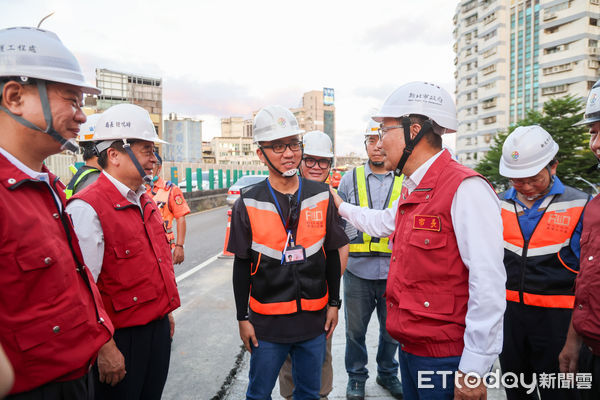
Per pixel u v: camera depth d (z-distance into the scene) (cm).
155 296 191
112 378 167
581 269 177
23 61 116
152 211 211
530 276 219
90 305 139
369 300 276
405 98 164
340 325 397
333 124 18688
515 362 230
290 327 188
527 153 214
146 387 198
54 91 122
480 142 7644
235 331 387
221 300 480
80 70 133
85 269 141
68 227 136
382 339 279
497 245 141
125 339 183
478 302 138
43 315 118
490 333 136
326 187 207
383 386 284
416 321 153
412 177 165
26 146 123
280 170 192
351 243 278
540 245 218
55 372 120
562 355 196
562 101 1501
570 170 1409
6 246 111
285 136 185
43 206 127
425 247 151
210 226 1148
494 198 146
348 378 299
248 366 317
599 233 172
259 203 192
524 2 6662
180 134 6950
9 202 113
